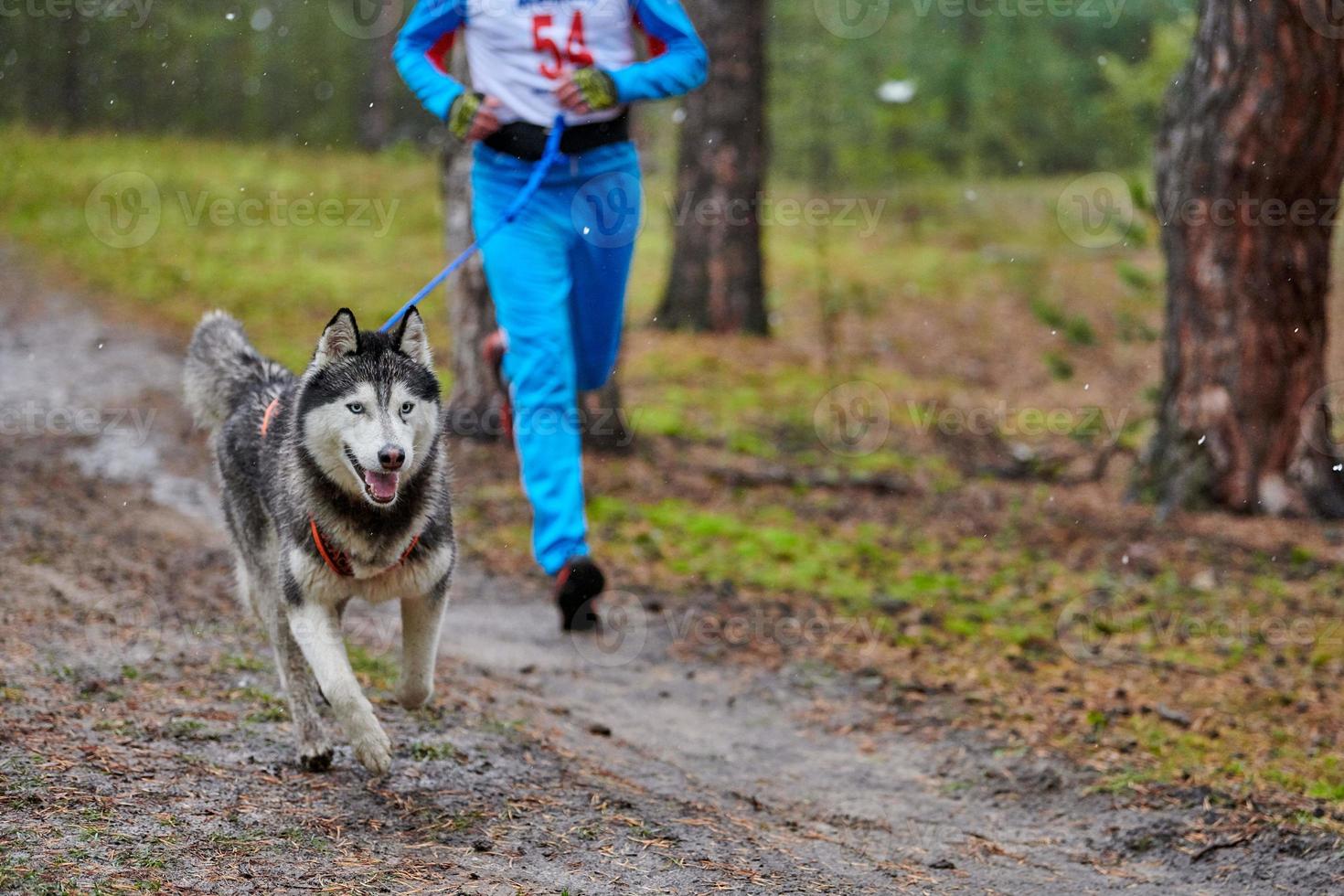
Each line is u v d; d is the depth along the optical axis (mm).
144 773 4258
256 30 33219
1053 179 35125
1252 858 4625
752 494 11336
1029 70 33781
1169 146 10336
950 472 12453
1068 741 6059
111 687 5230
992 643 7715
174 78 32781
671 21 5434
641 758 5625
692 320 18344
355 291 20062
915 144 31406
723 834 4555
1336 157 9820
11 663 5320
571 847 4172
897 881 4285
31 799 3836
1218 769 5605
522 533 9742
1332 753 5883
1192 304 10375
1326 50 9484
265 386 5352
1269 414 10336
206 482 10445
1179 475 10539
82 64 31266
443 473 4715
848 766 5844
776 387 15750
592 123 5441
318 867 3703
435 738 5129
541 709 6148
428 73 5535
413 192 29062
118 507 9367
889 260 25109
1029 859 4703
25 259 20625
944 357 18016
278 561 4762
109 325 16547
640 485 11258
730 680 7094
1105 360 18266
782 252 25422
